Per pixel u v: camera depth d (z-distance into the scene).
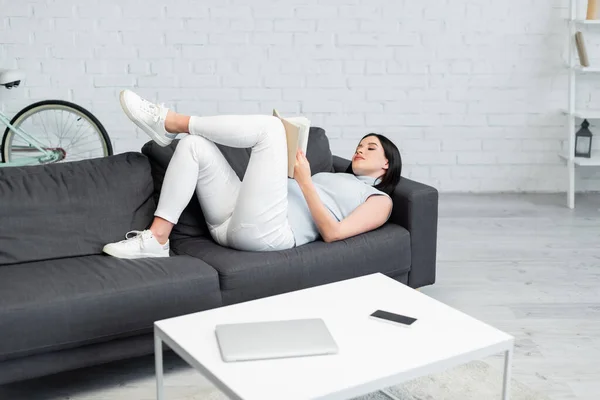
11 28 4.73
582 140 4.98
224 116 2.92
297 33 4.89
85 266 2.67
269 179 2.87
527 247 4.15
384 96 5.02
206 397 2.56
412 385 2.67
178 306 2.63
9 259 2.75
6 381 2.38
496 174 5.16
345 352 2.04
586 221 4.61
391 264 3.13
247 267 2.78
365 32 4.92
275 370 1.94
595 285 3.64
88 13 4.75
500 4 4.94
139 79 4.88
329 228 2.98
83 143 4.93
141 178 3.06
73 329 2.44
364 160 3.28
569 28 4.84
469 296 3.49
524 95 5.06
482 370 2.78
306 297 2.40
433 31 4.95
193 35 4.84
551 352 2.96
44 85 4.83
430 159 5.12
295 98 4.98
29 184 2.87
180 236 3.12
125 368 2.79
